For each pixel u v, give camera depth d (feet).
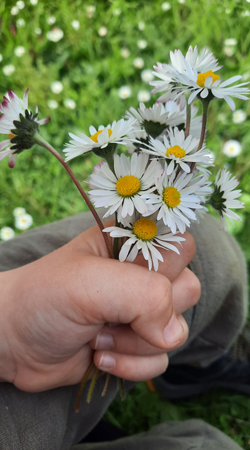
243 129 1.39
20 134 0.44
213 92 0.42
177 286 0.55
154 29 1.69
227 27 1.62
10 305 0.46
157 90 0.47
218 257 0.76
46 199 1.39
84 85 1.62
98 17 1.80
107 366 0.55
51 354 0.48
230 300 0.81
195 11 1.67
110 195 0.42
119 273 0.44
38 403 0.53
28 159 1.44
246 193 1.28
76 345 0.48
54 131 1.48
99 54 1.70
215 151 1.34
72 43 1.73
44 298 0.44
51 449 0.52
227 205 0.47
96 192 0.42
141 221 0.43
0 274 0.51
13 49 1.76
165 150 0.42
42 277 0.46
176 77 0.43
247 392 0.97
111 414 0.95
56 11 1.89
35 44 1.76
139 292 0.44
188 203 0.42
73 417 0.60
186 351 0.91
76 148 0.42
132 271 0.44
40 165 1.43
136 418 0.96
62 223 0.77
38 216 1.38
